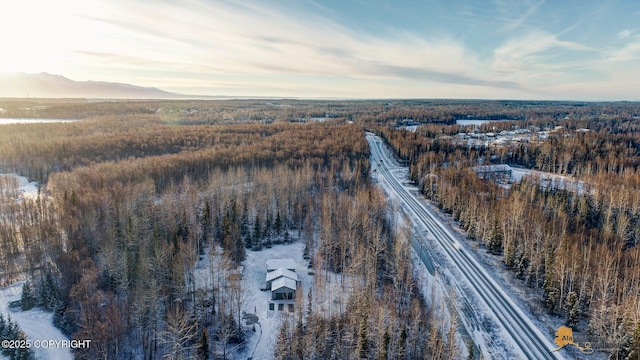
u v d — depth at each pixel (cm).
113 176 11825
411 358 5834
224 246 8675
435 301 7294
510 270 8450
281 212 10644
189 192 10788
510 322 6706
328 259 8544
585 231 9538
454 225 11112
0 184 11719
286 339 5784
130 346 5875
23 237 8181
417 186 15275
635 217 10400
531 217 9488
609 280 6650
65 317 6272
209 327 6425
